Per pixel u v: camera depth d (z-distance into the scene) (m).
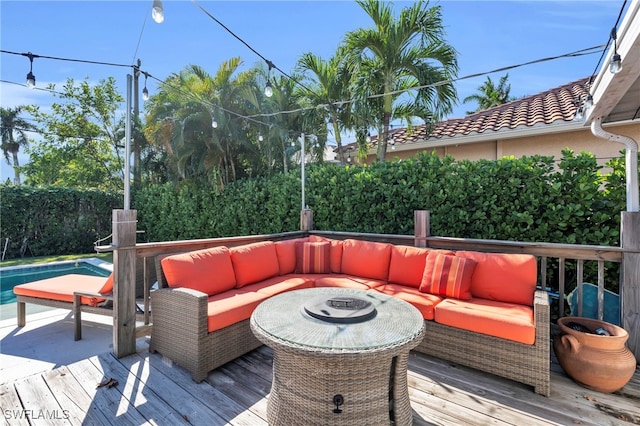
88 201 9.45
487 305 2.63
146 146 9.36
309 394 1.73
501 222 3.54
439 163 3.98
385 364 1.74
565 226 3.16
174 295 2.53
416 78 5.46
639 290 2.56
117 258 2.70
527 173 3.38
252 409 2.04
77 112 12.27
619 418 1.95
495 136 5.55
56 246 9.01
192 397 2.16
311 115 6.67
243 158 7.72
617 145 4.91
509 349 2.30
